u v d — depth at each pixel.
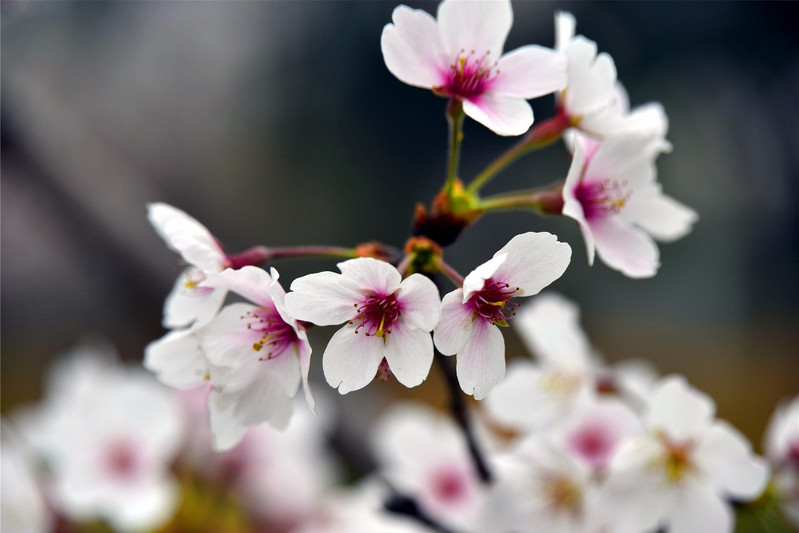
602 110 0.46
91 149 0.85
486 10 0.45
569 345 0.51
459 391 0.48
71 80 1.57
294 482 0.64
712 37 1.67
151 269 0.82
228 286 0.44
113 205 0.83
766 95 1.74
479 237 1.57
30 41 1.42
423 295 0.42
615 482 0.47
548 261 0.42
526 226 1.56
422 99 1.72
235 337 0.44
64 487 0.57
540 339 0.51
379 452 0.72
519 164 1.59
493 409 0.50
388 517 0.56
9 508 0.55
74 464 0.58
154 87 1.79
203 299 0.44
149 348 0.44
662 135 0.47
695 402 0.47
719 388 1.69
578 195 0.46
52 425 0.64
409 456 0.56
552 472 0.49
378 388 1.09
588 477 0.48
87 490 0.58
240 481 0.62
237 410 0.44
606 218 0.47
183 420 0.62
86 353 0.72
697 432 0.47
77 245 0.84
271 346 0.44
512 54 0.45
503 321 0.43
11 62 0.83
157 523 0.59
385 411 0.82
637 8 1.64
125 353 1.71
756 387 1.67
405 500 0.51
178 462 0.61
